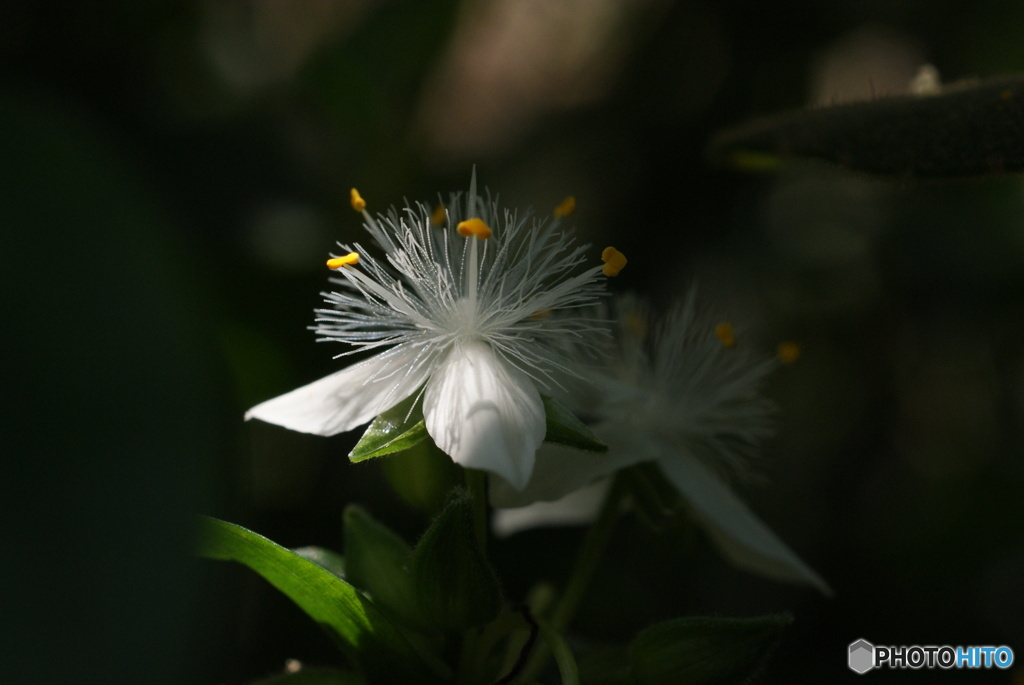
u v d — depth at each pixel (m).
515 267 0.14
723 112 0.23
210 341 0.12
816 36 0.23
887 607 0.19
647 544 0.18
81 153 0.12
